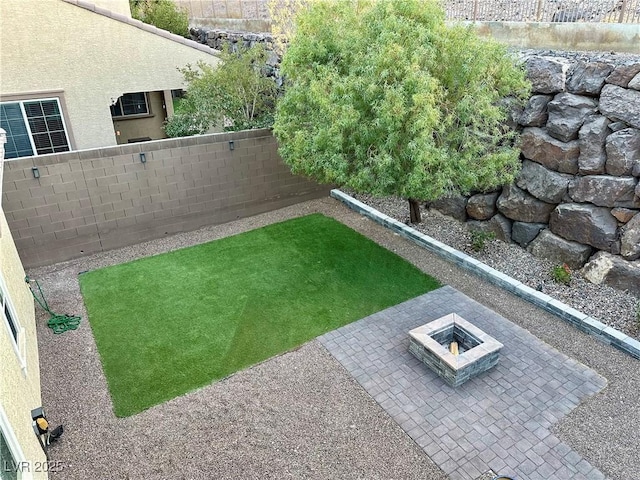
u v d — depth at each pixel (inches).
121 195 377.4
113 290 326.0
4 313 200.5
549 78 311.9
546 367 243.6
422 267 346.9
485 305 298.5
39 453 180.2
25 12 395.9
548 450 196.9
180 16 742.5
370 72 273.1
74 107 443.5
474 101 291.3
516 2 387.5
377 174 298.0
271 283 330.6
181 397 230.4
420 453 197.2
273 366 250.1
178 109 477.4
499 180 318.7
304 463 194.2
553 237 326.6
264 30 638.5
